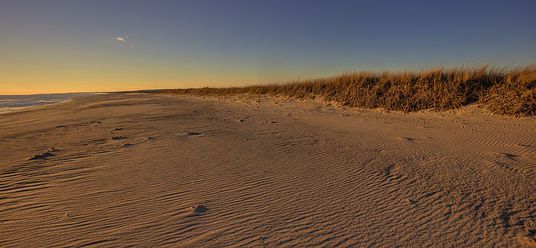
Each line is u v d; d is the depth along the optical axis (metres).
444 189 3.21
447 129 6.84
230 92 27.62
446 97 9.74
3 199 3.02
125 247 2.19
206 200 3.00
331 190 3.24
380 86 12.10
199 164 4.19
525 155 4.43
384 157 4.51
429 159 4.36
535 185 3.23
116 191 3.22
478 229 2.39
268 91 20.97
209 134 6.53
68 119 10.57
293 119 9.48
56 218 2.62
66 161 4.40
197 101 20.88
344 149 5.06
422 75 11.29
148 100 23.30
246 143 5.55
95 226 2.49
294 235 2.35
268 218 2.63
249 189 3.28
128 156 4.62
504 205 2.79
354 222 2.54
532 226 2.41
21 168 4.06
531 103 7.69
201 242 2.25
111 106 17.12
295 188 3.30
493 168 3.85
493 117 7.86
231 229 2.44
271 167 4.04
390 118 9.14
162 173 3.79
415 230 2.40
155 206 2.86
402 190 3.21
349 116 9.98
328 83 15.45
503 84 9.08
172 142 5.63
